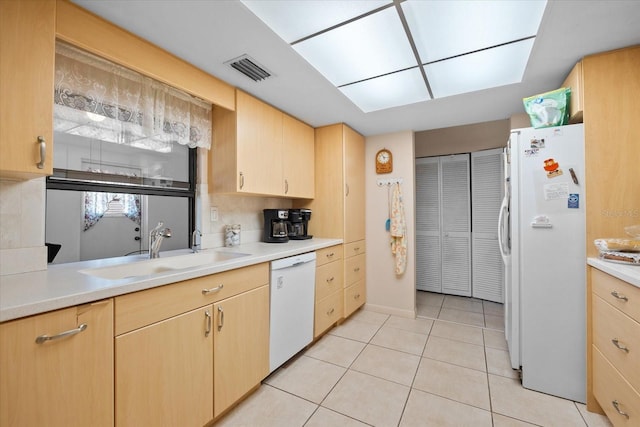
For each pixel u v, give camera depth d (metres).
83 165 1.62
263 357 1.85
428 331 2.77
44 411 0.91
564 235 1.73
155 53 1.56
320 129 3.04
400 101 2.37
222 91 1.98
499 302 3.69
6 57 1.02
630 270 1.32
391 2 1.26
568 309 1.72
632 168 1.58
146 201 2.78
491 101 2.36
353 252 3.10
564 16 1.33
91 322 1.02
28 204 1.35
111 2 1.24
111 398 1.07
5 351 0.84
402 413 1.63
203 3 1.25
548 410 1.64
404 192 3.19
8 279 1.19
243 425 1.53
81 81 1.42
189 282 1.38
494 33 1.48
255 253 1.98
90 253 2.44
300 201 3.14
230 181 2.10
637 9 1.27
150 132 1.70
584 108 1.66
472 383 1.91
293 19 1.37
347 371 2.06
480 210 3.88
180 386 1.32
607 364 1.45
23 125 1.06
